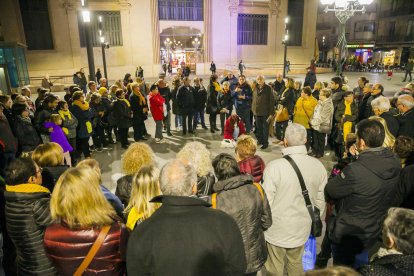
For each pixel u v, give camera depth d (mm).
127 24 25969
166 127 9164
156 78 26234
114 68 26250
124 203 2844
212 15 28062
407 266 1379
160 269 1575
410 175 2551
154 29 26797
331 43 46406
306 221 2561
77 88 7426
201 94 9109
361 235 2459
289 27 30641
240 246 1685
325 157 6859
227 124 7543
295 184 2500
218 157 2527
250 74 28047
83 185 1830
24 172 2164
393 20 39625
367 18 42625
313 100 6762
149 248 1592
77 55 25047
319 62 41562
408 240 1442
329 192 2539
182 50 29188
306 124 6887
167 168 1718
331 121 6316
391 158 2389
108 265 1853
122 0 25328
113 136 9039
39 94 6879
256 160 3211
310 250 2820
